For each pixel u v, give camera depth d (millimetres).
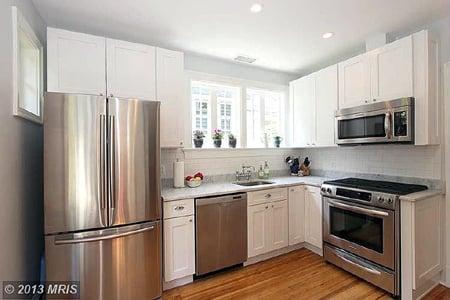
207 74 3193
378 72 2445
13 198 1609
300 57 3195
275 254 2932
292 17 2201
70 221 1764
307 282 2334
